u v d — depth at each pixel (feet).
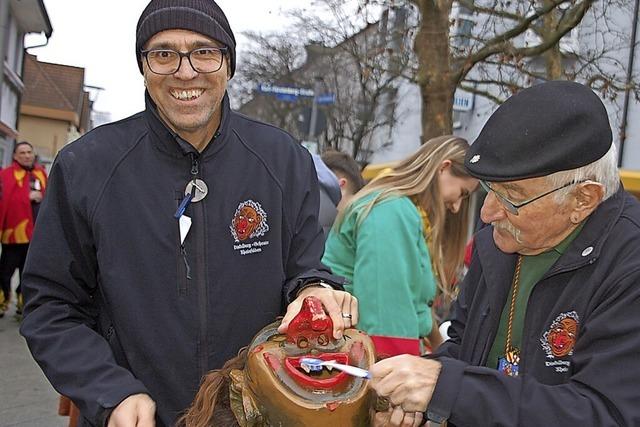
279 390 4.64
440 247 9.43
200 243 6.01
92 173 5.94
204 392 5.25
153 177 6.03
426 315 8.84
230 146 6.25
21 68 61.82
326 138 60.49
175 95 5.86
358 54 37.22
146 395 5.39
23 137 96.53
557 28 22.89
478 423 4.59
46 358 5.60
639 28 33.78
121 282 5.89
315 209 6.72
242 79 64.80
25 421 14.56
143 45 5.96
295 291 6.13
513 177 4.80
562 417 4.49
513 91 24.99
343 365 4.71
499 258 5.98
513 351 5.75
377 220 8.39
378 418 4.99
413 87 54.70
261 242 6.23
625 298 4.68
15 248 23.08
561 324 5.14
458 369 4.73
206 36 5.84
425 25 22.67
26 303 5.93
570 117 4.83
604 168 4.95
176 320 5.95
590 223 5.13
